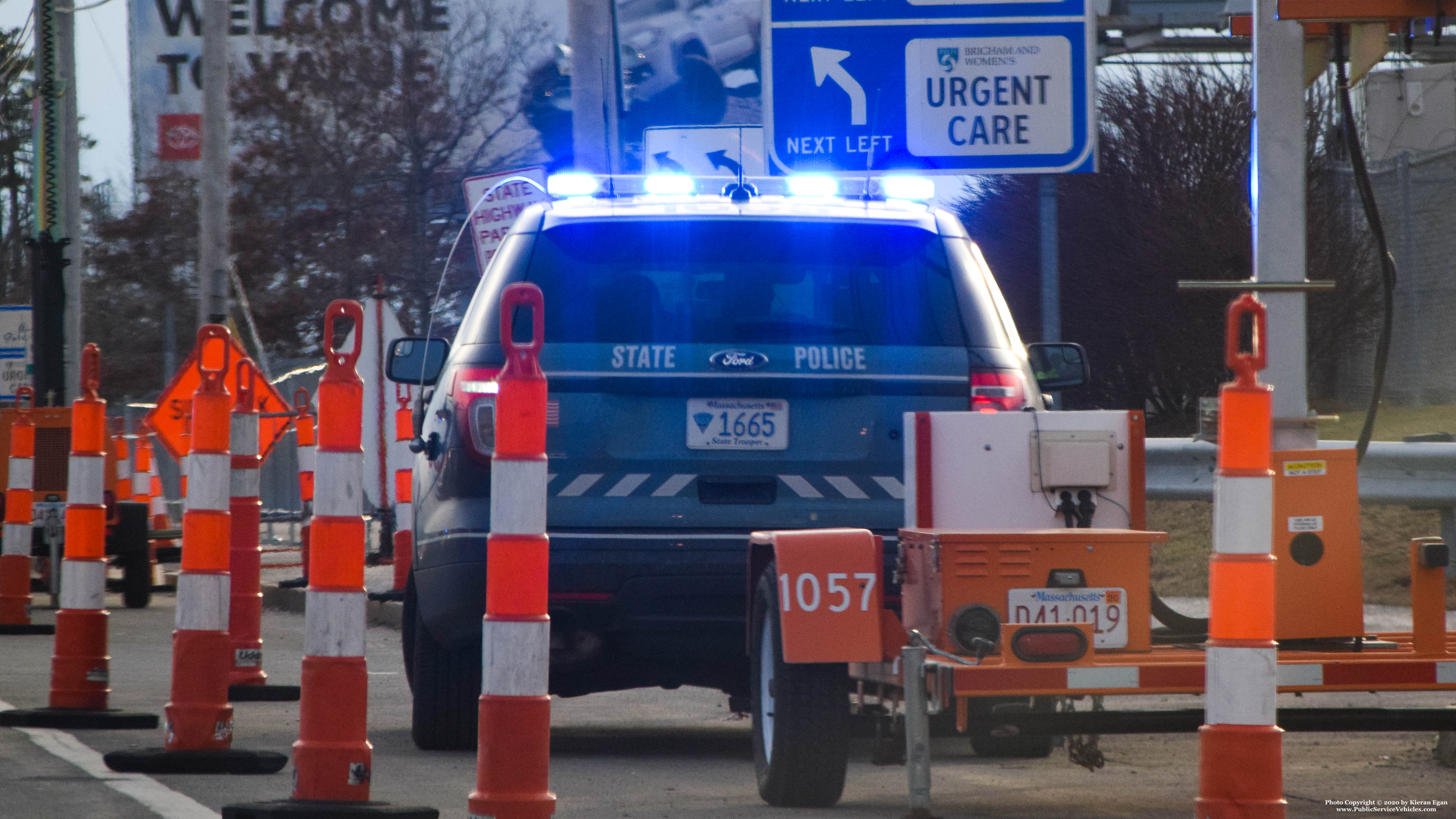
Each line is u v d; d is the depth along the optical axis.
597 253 27.39
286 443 98.38
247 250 153.12
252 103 156.38
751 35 163.62
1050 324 58.31
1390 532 54.53
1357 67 28.97
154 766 25.81
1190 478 56.97
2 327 85.94
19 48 126.25
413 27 157.25
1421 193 88.94
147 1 176.25
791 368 26.58
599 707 37.62
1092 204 95.31
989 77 60.06
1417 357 89.06
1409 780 26.08
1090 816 22.97
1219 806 16.94
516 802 17.89
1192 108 93.94
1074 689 20.25
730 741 31.84
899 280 27.39
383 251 153.25
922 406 26.73
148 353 169.38
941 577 21.31
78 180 85.81
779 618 22.80
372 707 36.50
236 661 36.62
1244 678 16.97
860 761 28.84
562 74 158.75
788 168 60.78
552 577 26.06
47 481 64.88
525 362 18.19
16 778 25.00
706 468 26.42
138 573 68.75
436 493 27.17
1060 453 22.91
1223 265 93.12
